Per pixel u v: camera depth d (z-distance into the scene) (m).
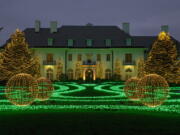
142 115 11.95
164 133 8.27
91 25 60.84
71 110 13.88
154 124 9.67
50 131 8.50
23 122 10.01
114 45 55.97
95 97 20.69
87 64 54.66
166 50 39.31
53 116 11.52
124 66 55.16
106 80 50.16
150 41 60.38
